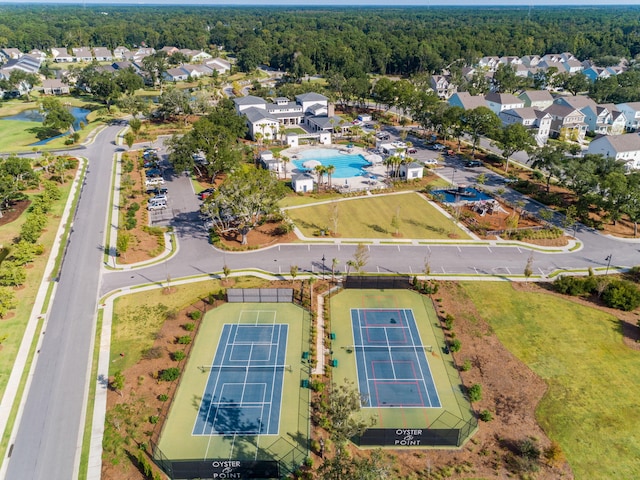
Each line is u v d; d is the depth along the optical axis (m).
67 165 126.12
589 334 67.31
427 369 60.88
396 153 138.75
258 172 90.94
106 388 57.12
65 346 63.88
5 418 53.09
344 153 146.62
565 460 48.72
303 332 67.25
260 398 56.03
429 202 110.88
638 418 53.72
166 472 47.34
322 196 113.88
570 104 175.00
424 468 47.69
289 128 171.88
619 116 171.62
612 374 60.19
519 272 82.94
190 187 118.31
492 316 71.12
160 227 97.19
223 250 88.81
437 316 71.19
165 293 75.44
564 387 58.00
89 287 77.06
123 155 139.88
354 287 77.81
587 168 102.62
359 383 58.56
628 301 72.06
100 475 46.81
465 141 160.62
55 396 55.97
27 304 72.56
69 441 50.44
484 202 108.06
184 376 59.09
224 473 46.62
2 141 152.88
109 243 91.00
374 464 40.06
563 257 88.12
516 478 46.88
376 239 93.56
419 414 54.19
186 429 51.78
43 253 87.25
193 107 173.12
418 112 162.88
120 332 66.50
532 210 107.00
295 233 95.38
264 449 49.56
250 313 71.12
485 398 56.47
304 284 78.12
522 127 130.88
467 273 82.31
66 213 103.81
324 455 48.88
